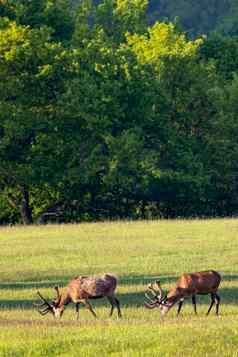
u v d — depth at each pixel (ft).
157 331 132.05
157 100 407.03
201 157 410.93
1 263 248.11
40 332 134.72
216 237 283.59
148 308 168.04
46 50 383.24
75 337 129.49
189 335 127.75
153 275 226.58
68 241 282.97
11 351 124.06
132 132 389.60
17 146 378.53
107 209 410.52
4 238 292.61
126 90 395.55
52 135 375.66
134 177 381.60
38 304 172.14
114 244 274.98
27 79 378.73
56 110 375.86
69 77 391.65
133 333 131.34
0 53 380.99
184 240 279.49
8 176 376.89
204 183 393.50
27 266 243.40
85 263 246.06
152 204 413.39
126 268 236.63
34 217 408.67
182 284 163.63
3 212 408.67
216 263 242.37
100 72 399.85
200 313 168.35
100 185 395.14
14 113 368.48
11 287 213.05
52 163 374.22
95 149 375.25
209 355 119.14
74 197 399.03
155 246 269.85
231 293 196.44
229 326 134.62
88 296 161.27
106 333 131.95
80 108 374.63
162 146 409.49
